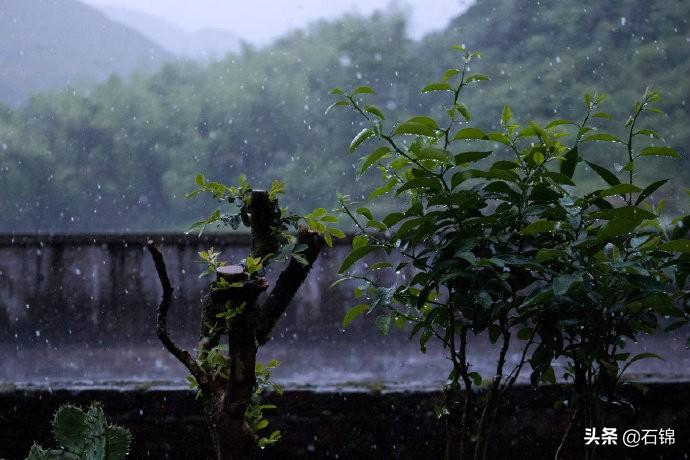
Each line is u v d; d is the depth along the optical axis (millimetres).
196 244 4750
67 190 27484
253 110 25453
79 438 1901
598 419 1992
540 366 1964
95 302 4832
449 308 1930
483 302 1752
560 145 1960
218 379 1783
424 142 1866
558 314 1914
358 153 23062
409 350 4922
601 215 1733
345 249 4805
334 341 4852
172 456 3062
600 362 1885
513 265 1894
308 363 4680
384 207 15289
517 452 2910
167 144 26812
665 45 18500
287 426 3020
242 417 1729
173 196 25781
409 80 23391
